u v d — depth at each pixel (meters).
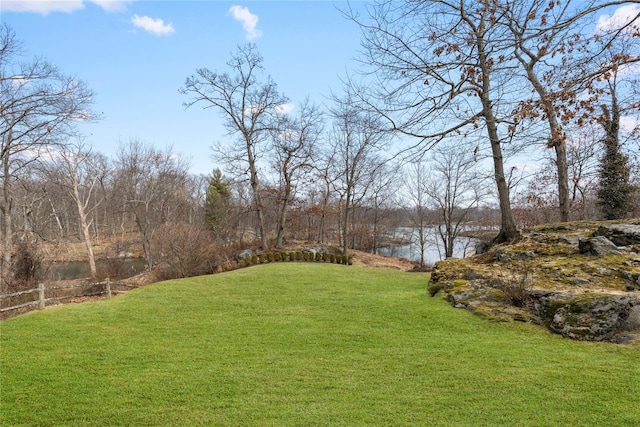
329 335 8.57
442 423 4.80
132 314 10.84
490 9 8.50
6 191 20.92
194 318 10.40
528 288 9.23
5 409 5.56
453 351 7.18
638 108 7.64
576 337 7.30
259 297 12.57
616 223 12.52
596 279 9.15
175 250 22.86
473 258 13.38
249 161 31.39
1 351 7.94
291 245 33.62
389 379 6.20
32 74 19.41
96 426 5.11
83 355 7.67
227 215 36.69
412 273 17.27
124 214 46.03
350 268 18.98
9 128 20.14
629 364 6.11
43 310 11.40
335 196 42.34
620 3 6.61
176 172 43.72
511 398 5.32
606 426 4.53
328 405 5.45
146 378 6.54
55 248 24.27
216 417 5.22
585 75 7.16
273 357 7.41
